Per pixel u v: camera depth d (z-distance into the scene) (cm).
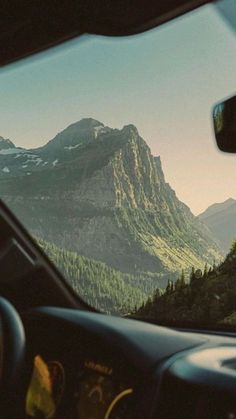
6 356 183
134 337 194
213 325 253
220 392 152
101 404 187
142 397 174
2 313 190
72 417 198
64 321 211
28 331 223
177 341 195
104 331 198
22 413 215
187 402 160
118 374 184
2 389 182
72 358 204
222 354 184
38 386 213
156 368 177
